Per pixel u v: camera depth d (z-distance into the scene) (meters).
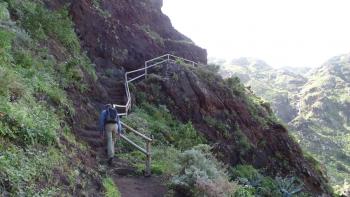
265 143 22.25
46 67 11.92
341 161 79.75
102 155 10.85
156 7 34.78
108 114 10.80
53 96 10.15
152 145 13.95
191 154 10.37
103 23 22.36
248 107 23.39
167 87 19.97
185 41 33.19
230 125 20.80
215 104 20.91
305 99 118.88
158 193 9.68
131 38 24.81
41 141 7.04
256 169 19.97
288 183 19.36
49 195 5.96
